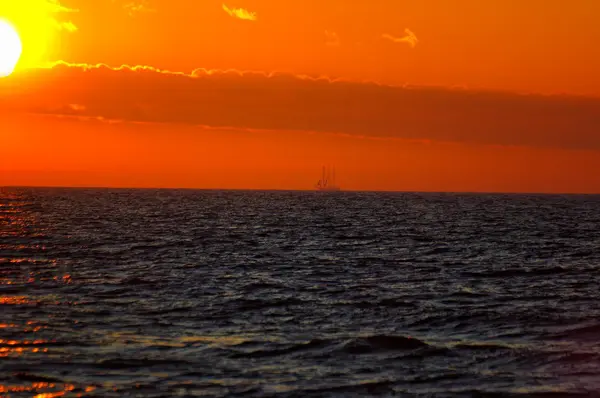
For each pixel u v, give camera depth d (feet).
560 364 131.34
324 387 118.01
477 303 196.44
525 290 221.46
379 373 125.90
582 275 260.42
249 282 233.76
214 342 146.82
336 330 159.43
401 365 130.93
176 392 114.62
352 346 143.13
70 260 294.66
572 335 154.30
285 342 146.92
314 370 127.44
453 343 147.02
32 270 260.01
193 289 216.74
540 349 141.79
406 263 298.15
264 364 130.82
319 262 299.38
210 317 172.96
